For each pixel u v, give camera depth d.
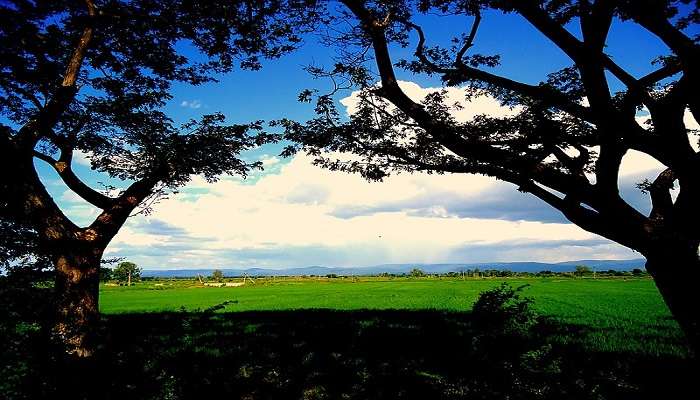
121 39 14.73
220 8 11.52
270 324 22.17
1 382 4.52
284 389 10.69
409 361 13.20
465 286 79.75
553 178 7.77
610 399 6.96
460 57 9.80
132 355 5.52
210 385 7.76
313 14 10.94
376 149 9.50
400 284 96.06
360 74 9.73
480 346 6.55
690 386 8.88
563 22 8.12
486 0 8.43
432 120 8.55
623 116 7.31
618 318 26.56
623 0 6.64
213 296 61.19
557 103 8.17
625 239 7.60
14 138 12.24
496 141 8.59
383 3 10.02
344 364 12.88
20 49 13.30
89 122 16.16
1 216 9.77
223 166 16.97
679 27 8.77
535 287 70.56
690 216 7.29
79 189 14.38
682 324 7.19
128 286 100.00
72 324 5.26
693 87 6.76
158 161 15.93
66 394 4.61
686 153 7.08
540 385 6.11
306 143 9.74
